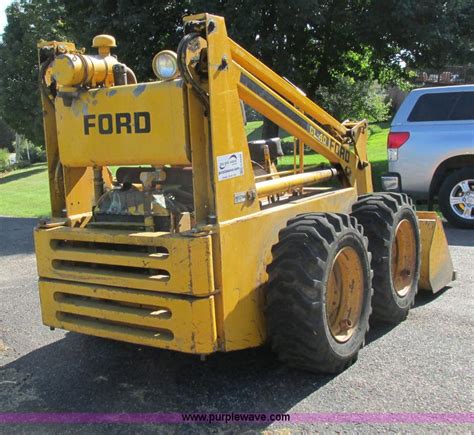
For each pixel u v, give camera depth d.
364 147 5.98
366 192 5.95
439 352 4.38
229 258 3.55
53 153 4.34
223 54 3.59
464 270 6.66
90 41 12.42
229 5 11.35
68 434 3.46
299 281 3.66
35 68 30.58
